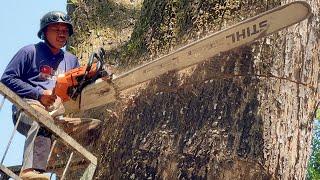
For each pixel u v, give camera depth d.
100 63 4.65
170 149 4.39
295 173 4.30
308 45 4.51
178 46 4.69
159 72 4.39
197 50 4.22
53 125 4.09
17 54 4.72
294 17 3.84
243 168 4.15
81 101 4.78
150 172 4.42
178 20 4.81
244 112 4.27
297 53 4.44
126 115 4.76
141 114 4.67
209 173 4.19
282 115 4.30
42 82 4.73
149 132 4.55
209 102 4.39
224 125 4.28
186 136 4.37
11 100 3.93
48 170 4.85
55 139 4.22
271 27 3.93
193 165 4.26
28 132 4.30
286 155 4.26
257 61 4.35
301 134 4.38
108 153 4.75
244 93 4.32
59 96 4.69
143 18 5.14
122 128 4.75
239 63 4.37
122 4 7.02
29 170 4.21
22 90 4.59
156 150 4.45
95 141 4.89
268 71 4.33
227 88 4.37
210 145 4.25
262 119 4.25
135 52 5.00
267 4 4.46
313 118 4.54
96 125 4.89
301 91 4.42
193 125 4.38
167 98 4.57
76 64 5.02
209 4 4.67
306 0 4.57
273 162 4.19
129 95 4.77
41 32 4.86
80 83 4.68
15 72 4.64
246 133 4.21
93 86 4.70
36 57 4.76
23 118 4.43
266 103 4.29
